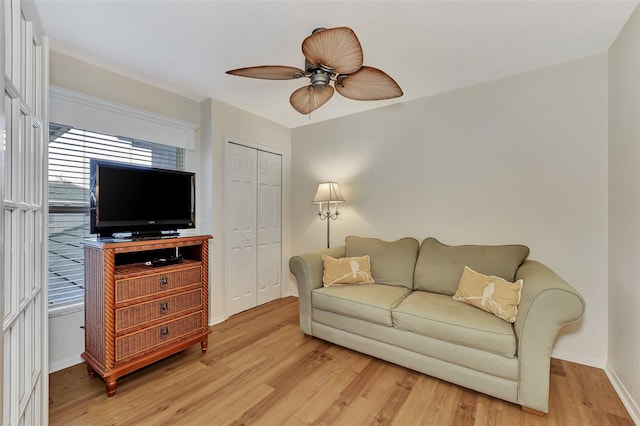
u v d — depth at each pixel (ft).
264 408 5.49
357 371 6.77
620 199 6.05
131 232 7.19
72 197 7.13
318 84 5.59
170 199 7.68
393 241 9.94
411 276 8.62
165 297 6.85
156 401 5.66
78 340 7.11
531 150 7.66
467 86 8.56
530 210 7.68
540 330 5.21
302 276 8.55
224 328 9.21
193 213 8.17
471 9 5.25
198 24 5.71
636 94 5.34
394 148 9.99
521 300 5.73
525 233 7.74
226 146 10.00
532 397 5.24
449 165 8.91
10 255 3.29
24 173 3.86
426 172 9.34
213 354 7.54
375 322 7.09
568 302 5.02
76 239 7.20
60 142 6.91
